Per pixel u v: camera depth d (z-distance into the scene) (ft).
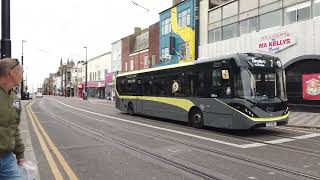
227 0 118.01
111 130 53.78
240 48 98.73
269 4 89.30
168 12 142.31
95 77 281.95
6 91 12.46
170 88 64.44
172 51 136.15
